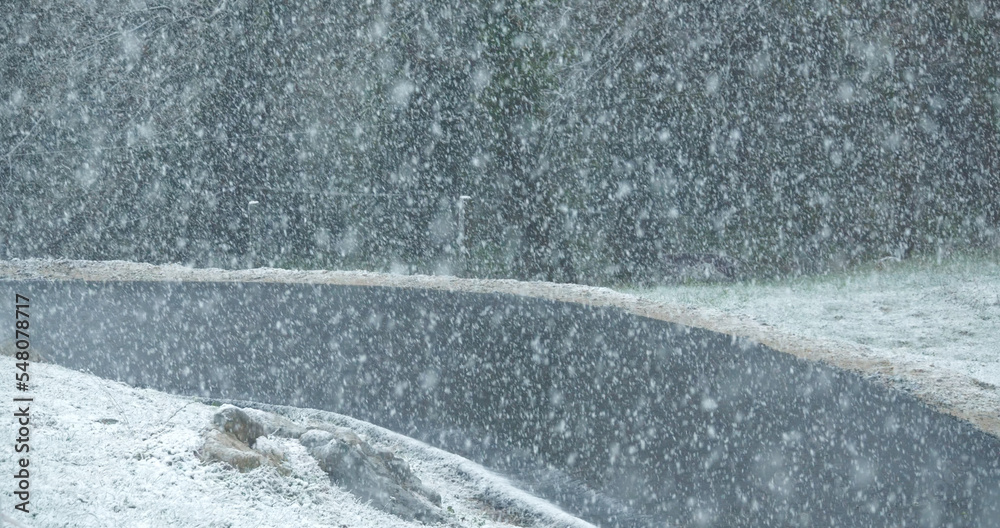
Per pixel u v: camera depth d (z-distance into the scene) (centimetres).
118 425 521
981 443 707
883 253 2383
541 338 1155
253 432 555
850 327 1432
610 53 2417
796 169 2608
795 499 591
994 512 561
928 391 869
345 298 1488
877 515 560
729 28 2475
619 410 816
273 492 474
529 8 2398
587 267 2411
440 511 541
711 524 552
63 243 2628
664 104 2534
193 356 1001
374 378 928
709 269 2295
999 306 1552
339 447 545
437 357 1032
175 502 404
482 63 2473
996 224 2397
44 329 1138
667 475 643
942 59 2473
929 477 628
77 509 359
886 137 2559
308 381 908
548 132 2427
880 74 2514
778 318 1504
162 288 1555
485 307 1415
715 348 1096
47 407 529
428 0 2602
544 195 2430
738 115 2573
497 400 851
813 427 755
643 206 2550
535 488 627
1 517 327
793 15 2483
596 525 557
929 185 2539
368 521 475
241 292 1533
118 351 1013
